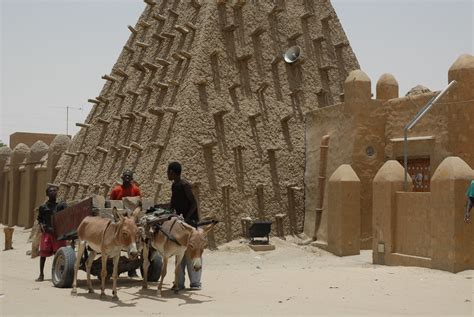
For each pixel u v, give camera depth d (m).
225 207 17.34
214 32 19.14
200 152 17.41
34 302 8.55
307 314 7.60
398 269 11.70
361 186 16.59
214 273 12.42
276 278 11.19
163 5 22.83
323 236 17.42
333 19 22.11
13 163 31.70
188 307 8.23
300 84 20.39
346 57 21.84
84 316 7.51
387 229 12.98
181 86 18.55
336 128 17.77
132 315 7.59
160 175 17.30
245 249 16.42
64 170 24.53
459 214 11.17
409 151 16.06
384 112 17.09
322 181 17.98
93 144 22.84
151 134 18.91
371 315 7.50
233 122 18.42
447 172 11.36
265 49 20.11
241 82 19.16
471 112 14.51
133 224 8.66
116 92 22.98
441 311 7.76
